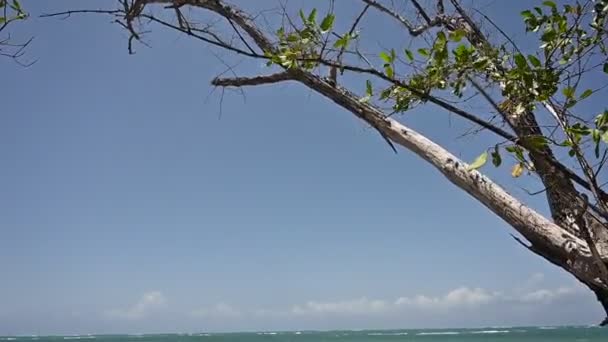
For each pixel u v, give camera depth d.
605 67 2.52
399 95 2.77
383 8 3.17
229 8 3.18
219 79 3.62
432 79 2.59
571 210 2.42
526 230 2.39
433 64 2.57
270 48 3.06
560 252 2.33
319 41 2.72
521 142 2.32
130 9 3.58
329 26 2.71
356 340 134.88
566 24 2.60
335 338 147.50
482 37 2.82
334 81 2.98
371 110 2.89
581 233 2.23
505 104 2.51
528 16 2.74
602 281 2.21
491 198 2.46
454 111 2.48
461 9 2.90
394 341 127.44
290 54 2.74
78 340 185.38
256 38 3.12
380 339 135.00
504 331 178.38
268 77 3.57
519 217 2.41
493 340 116.75
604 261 2.21
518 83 2.44
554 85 2.38
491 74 2.53
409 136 2.80
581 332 150.00
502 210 2.45
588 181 2.18
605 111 2.18
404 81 2.65
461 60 2.54
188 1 3.29
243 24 3.14
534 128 2.51
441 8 3.23
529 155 2.51
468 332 177.88
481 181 2.50
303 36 2.73
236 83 3.61
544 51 2.61
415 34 3.26
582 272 2.27
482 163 2.37
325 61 2.72
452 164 2.62
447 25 3.20
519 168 2.41
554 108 2.38
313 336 164.62
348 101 2.95
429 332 192.88
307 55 2.73
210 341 141.38
